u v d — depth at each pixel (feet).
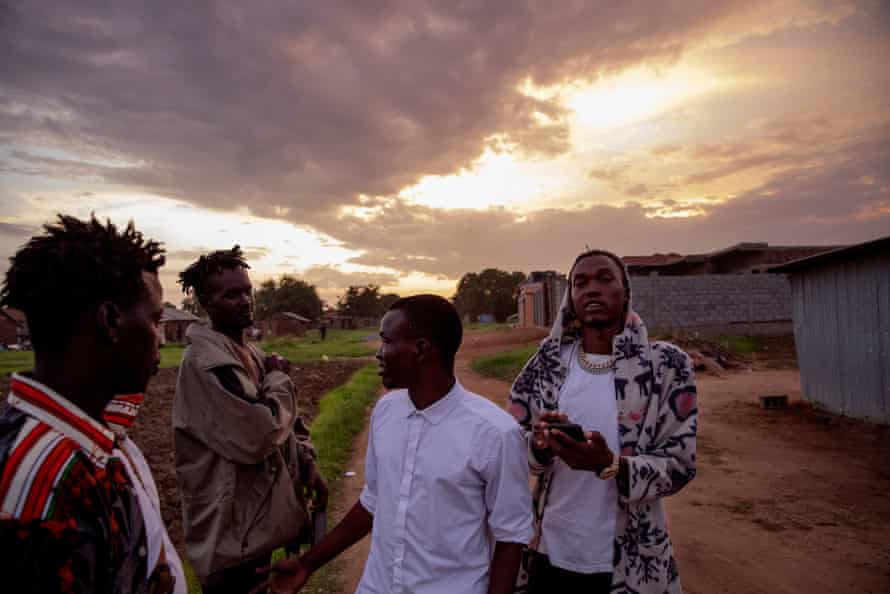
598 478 7.21
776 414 33.42
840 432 28.76
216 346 8.41
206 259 9.03
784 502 19.02
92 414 3.82
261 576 8.50
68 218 3.86
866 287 30.42
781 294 80.79
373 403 42.91
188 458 8.21
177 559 4.49
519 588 7.61
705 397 39.47
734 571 14.17
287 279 336.29
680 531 16.76
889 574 13.80
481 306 314.55
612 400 7.51
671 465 6.84
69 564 3.15
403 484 5.86
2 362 108.68
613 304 7.51
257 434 7.84
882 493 19.63
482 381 52.85
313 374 70.85
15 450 3.20
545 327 117.80
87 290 3.60
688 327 79.10
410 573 5.71
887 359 28.89
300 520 8.77
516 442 5.82
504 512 5.67
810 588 13.25
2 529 3.00
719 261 117.39
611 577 7.00
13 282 3.59
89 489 3.36
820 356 34.27
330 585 13.70
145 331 3.95
